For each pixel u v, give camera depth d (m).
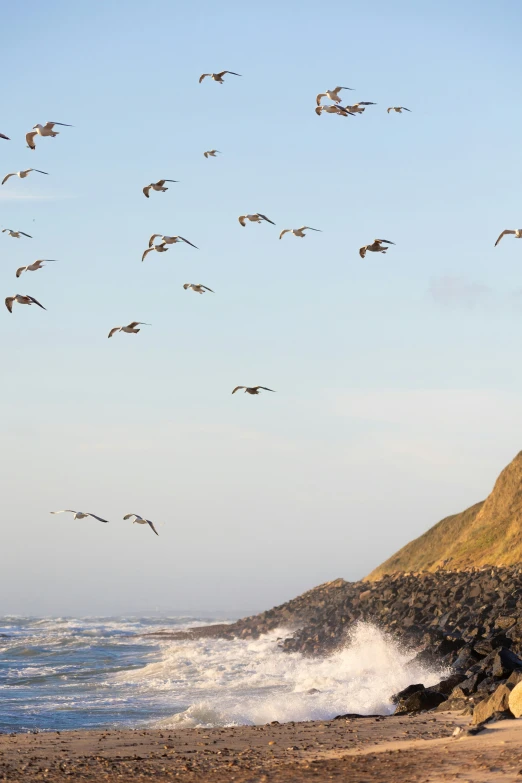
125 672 70.94
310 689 51.81
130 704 50.94
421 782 20.14
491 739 24.48
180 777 23.95
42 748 31.55
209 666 71.88
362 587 124.62
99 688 60.03
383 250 35.47
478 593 83.62
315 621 111.00
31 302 33.69
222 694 54.03
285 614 135.88
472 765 21.09
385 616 90.31
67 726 43.03
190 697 53.44
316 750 27.89
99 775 24.80
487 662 40.34
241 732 34.88
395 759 23.78
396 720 34.81
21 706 50.66
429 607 84.69
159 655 92.25
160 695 55.00
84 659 87.81
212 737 33.59
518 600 73.94
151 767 26.08
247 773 23.89
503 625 61.72
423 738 27.94
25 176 36.91
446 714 34.62
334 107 40.72
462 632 64.44
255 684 58.38
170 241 39.62
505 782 18.83
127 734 35.88
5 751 30.75
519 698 27.89
